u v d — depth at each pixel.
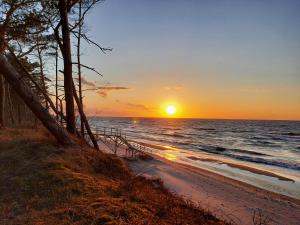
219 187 16.34
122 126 117.25
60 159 7.73
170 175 18.61
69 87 10.72
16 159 8.05
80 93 15.88
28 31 12.93
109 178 7.55
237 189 16.17
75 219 4.56
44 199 5.41
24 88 8.15
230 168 24.86
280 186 18.47
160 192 8.96
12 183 6.36
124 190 6.55
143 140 52.56
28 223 4.42
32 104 8.39
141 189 7.52
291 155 37.94
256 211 12.34
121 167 8.94
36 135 11.54
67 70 10.56
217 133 84.38
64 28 10.33
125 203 5.50
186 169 21.77
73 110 10.93
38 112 8.55
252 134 82.19
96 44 12.06
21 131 13.59
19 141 10.00
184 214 6.47
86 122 14.31
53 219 4.55
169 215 5.85
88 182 6.41
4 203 5.40
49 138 10.29
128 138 54.97
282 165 28.64
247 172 23.25
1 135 11.65
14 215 4.83
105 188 6.32
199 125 149.62
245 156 34.75
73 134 10.88
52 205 5.14
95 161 8.48
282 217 11.92
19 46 15.85
